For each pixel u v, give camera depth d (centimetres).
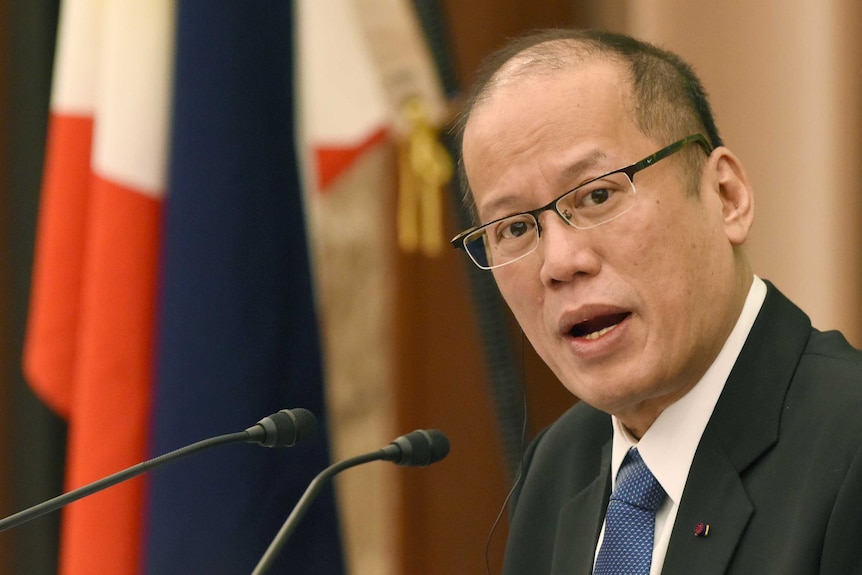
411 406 1015
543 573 601
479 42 1048
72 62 969
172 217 886
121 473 486
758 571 449
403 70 952
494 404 934
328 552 883
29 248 1125
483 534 1009
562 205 493
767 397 490
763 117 951
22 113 1134
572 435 629
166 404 864
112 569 871
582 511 574
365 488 1020
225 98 897
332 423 1009
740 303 517
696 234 498
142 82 920
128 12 925
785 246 942
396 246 1016
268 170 904
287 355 892
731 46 961
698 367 503
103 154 911
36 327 961
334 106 942
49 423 1114
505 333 925
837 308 920
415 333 1020
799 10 938
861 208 921
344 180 975
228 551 849
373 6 954
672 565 474
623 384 488
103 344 891
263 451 871
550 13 1064
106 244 899
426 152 942
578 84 499
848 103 925
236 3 909
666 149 497
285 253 904
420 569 1012
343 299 1016
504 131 504
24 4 1139
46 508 473
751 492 471
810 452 463
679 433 505
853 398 465
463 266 1013
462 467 1017
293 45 938
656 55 527
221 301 875
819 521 436
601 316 491
